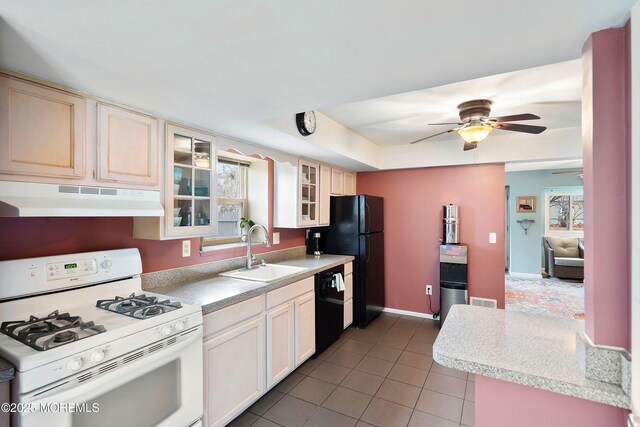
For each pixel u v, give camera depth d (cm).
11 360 111
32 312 152
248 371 213
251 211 335
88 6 90
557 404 108
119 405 134
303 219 336
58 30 103
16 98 131
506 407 115
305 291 280
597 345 102
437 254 418
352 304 382
